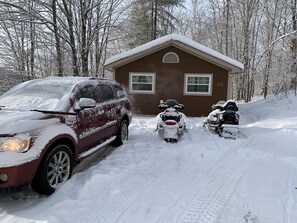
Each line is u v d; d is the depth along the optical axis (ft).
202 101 50.67
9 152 12.12
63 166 14.93
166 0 89.86
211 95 50.31
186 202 12.84
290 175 16.57
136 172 16.70
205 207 12.37
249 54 96.37
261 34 98.17
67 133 15.05
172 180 15.53
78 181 15.31
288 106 47.29
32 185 13.55
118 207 12.31
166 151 21.59
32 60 66.90
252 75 95.25
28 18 51.19
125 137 24.82
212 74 49.88
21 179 12.25
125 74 52.16
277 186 14.82
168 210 12.05
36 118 13.89
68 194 13.80
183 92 51.03
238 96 103.71
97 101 19.67
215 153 21.18
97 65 70.90
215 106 33.09
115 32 63.87
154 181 15.33
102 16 60.13
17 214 11.84
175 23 117.08
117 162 18.61
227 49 99.81
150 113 52.24
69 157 15.30
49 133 13.82
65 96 16.49
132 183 14.98
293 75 56.24
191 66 50.39
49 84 17.99
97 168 17.38
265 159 19.76
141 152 21.15
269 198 13.30
